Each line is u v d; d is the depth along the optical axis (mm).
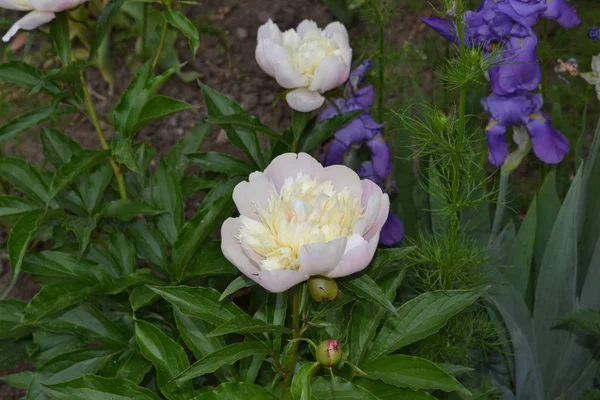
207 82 2297
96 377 1157
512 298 1404
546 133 1331
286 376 1120
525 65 1276
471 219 1440
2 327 1373
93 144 2104
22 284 1768
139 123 1321
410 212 1530
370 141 1426
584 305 1434
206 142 2094
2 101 1997
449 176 1390
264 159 1419
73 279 1323
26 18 1273
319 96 1309
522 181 1780
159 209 1372
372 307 1166
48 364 1306
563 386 1475
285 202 1019
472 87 1479
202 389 1210
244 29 2416
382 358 1132
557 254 1383
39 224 1322
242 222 1042
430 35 1987
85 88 1359
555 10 1285
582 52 1889
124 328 1382
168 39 2260
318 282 1017
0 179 1591
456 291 1152
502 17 1253
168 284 1343
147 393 1166
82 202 1392
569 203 1355
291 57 1325
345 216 1017
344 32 1342
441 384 1107
